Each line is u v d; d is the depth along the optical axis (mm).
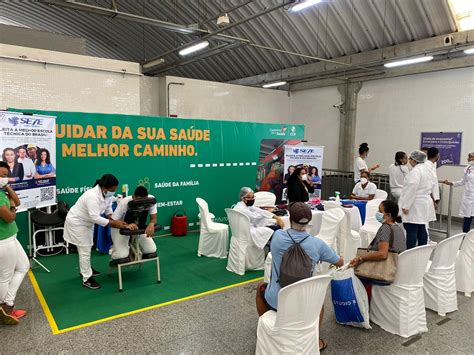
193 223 6637
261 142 7422
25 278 4113
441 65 7688
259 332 2336
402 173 5926
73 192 5301
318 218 4660
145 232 3785
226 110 10625
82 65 7281
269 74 10953
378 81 9109
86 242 3795
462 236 3332
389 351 2709
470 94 7395
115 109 7793
